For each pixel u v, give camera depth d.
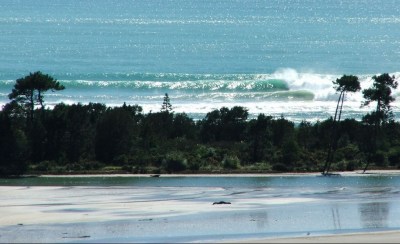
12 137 178.62
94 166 183.25
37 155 186.75
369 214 125.81
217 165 187.00
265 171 182.62
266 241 103.50
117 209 129.25
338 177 175.00
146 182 164.00
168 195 145.62
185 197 143.25
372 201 139.12
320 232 111.56
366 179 171.50
